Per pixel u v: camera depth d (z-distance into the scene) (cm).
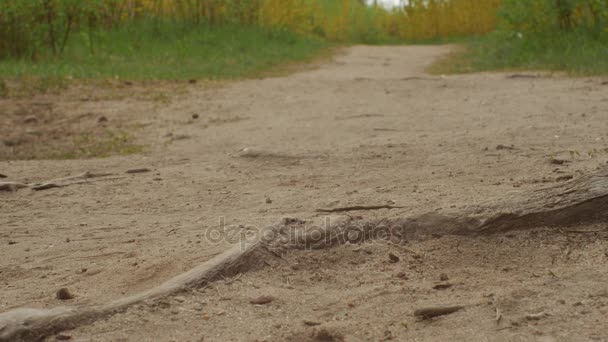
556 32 1656
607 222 407
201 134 924
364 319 329
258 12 2356
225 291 356
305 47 2269
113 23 1942
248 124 974
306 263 386
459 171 592
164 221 507
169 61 1633
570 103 964
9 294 381
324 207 496
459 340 306
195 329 323
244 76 1528
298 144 804
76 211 557
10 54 1525
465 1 3247
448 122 885
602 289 341
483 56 1761
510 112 927
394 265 386
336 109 1048
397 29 3425
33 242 481
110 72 1431
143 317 331
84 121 1035
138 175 670
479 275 371
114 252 440
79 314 329
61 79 1306
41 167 739
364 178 598
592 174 423
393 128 873
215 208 536
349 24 3148
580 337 300
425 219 416
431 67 1748
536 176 545
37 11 1548
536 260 383
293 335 313
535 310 326
